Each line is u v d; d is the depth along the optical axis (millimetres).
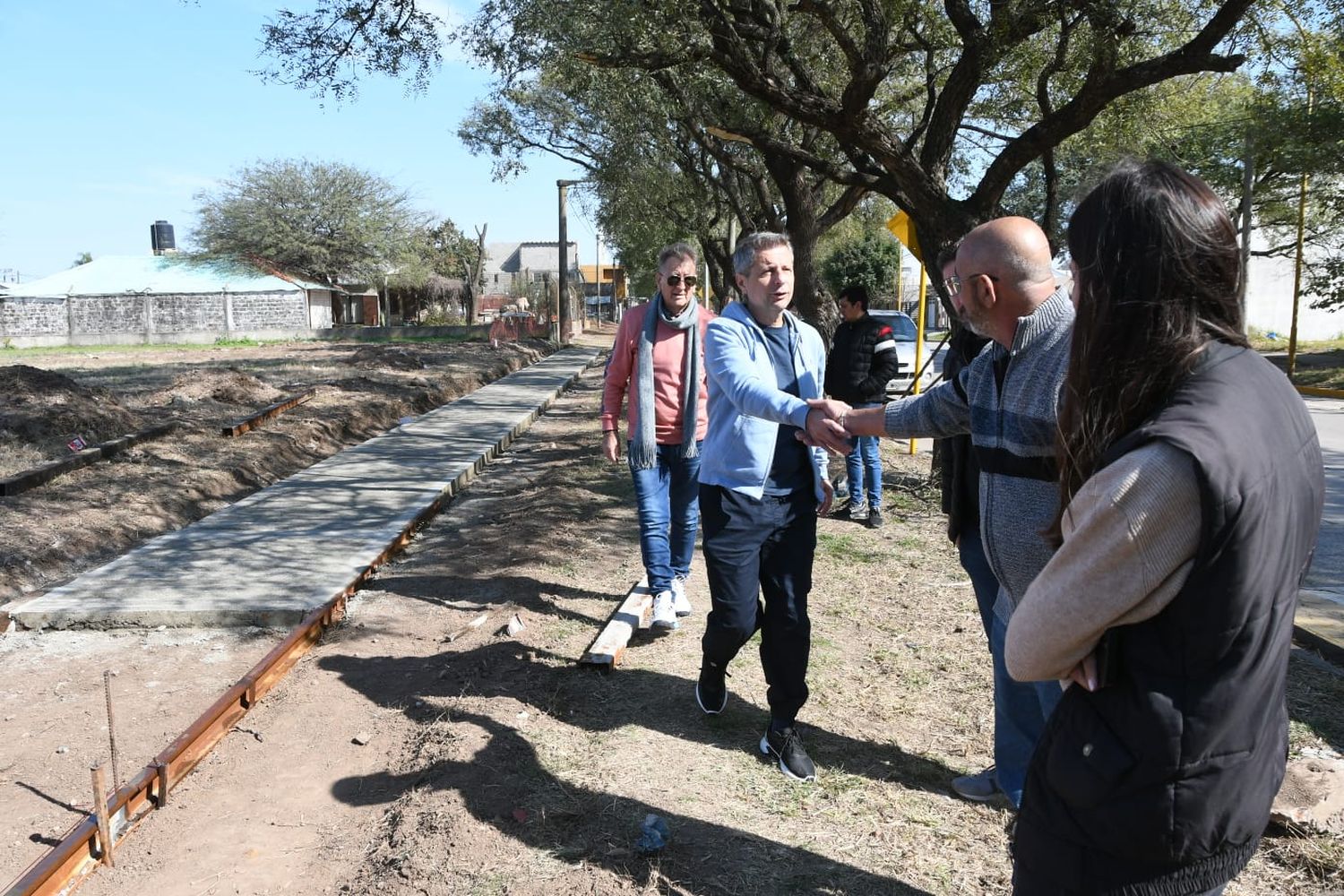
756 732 3906
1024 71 9508
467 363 25266
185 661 4980
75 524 7426
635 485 5086
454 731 3867
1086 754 1444
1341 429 13586
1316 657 4707
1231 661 1331
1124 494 1326
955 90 8500
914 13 9172
